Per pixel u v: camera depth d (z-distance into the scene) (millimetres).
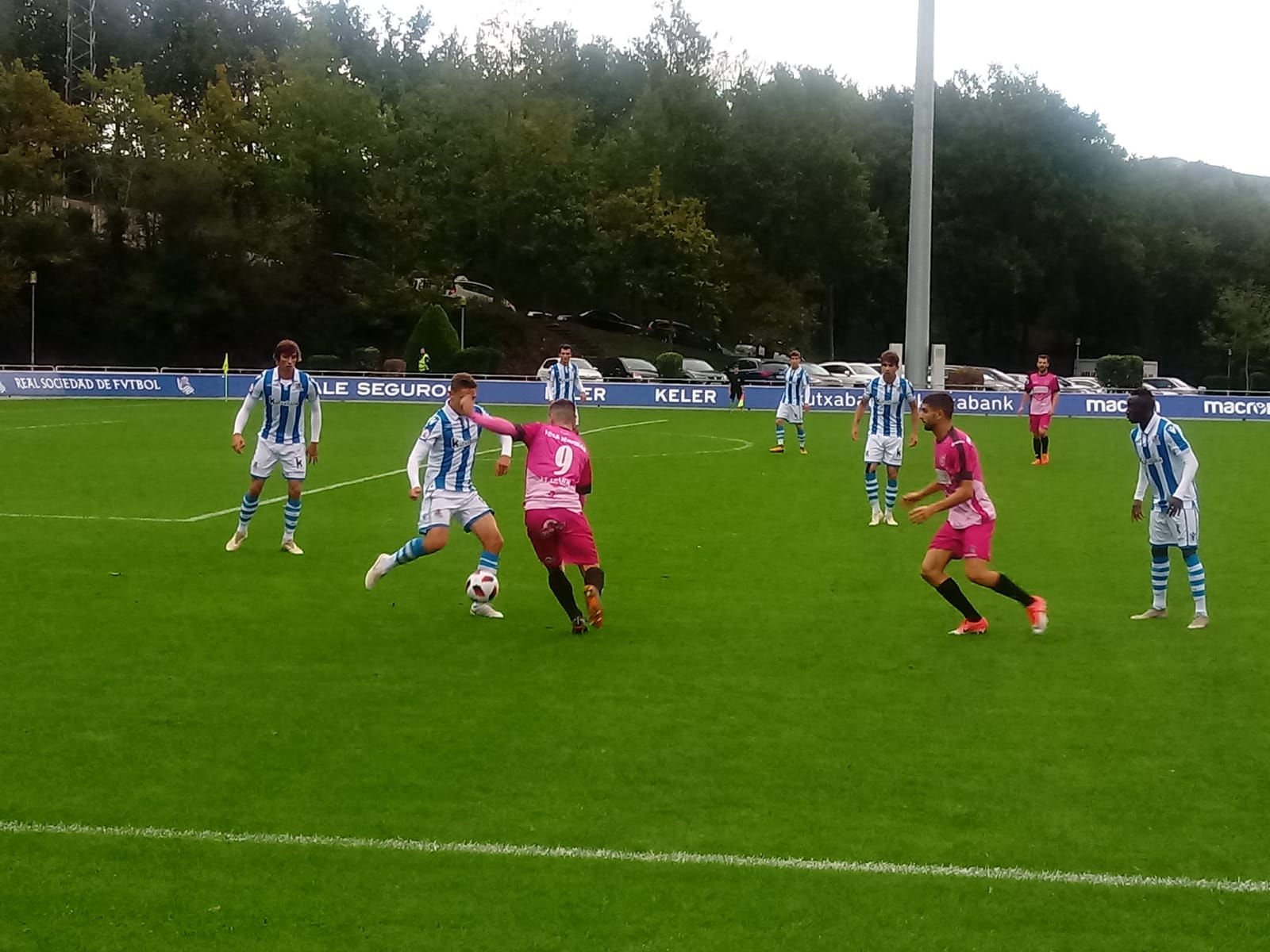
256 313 55312
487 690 7293
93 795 5566
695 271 59281
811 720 6750
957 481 8500
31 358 50844
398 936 4285
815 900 4574
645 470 20016
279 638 8531
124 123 53062
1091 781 5824
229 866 4832
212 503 15273
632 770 5926
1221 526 14281
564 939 4273
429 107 58188
